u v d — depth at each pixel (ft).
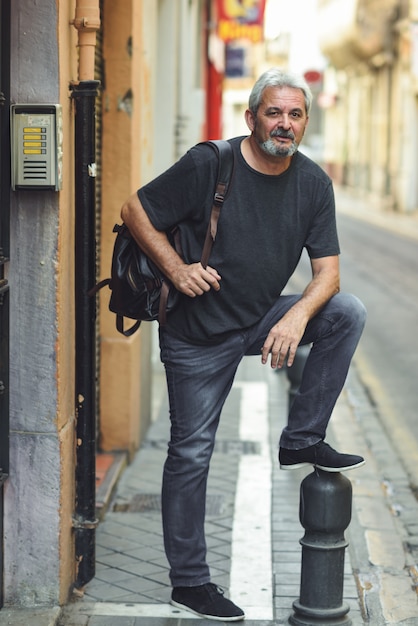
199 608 17.37
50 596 17.35
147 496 23.94
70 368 17.85
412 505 24.76
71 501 17.99
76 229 17.44
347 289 63.16
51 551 17.25
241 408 33.09
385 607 18.29
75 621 17.13
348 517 16.79
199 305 16.48
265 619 17.39
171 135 37.55
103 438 26.37
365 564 20.51
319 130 231.09
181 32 42.45
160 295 16.35
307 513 16.72
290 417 16.79
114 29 24.75
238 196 16.01
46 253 16.74
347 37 152.76
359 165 166.71
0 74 16.12
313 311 16.28
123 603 17.89
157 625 17.04
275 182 16.08
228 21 72.08
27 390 17.01
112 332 25.98
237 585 18.83
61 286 16.90
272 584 18.88
